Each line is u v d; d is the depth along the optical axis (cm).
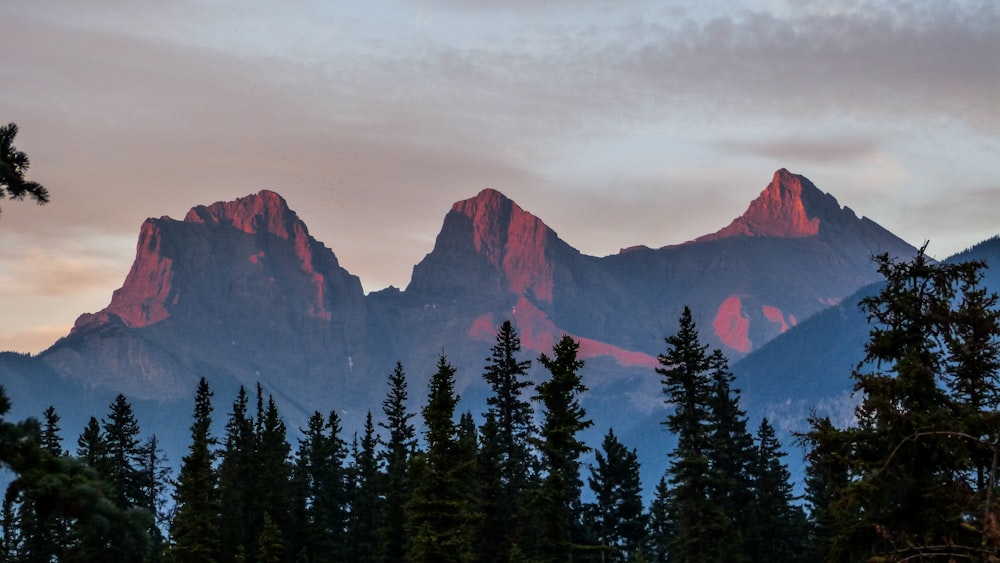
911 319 4738
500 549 12106
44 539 11312
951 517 4153
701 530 10462
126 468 14362
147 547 2702
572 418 9762
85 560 10556
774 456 14350
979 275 4694
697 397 10650
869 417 4566
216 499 12756
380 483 15538
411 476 12900
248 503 14175
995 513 3431
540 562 9844
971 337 4612
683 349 10675
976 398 4672
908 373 4478
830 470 4516
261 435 15550
